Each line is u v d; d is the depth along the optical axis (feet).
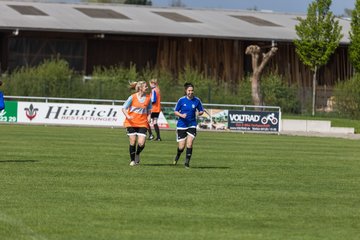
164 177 142.00
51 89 384.88
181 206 107.45
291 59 488.85
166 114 333.83
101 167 157.07
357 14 440.45
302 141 278.46
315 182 141.90
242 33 460.96
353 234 90.48
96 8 508.53
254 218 99.40
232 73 481.87
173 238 85.05
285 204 112.27
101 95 385.70
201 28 467.52
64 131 288.10
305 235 88.94
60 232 86.89
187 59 478.59
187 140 161.89
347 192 128.26
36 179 133.90
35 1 508.94
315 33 428.97
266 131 331.98
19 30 430.20
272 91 409.28
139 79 419.95
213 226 92.94
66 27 433.89
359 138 315.99
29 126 318.24
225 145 239.71
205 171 155.33
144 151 203.92
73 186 125.80
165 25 467.52
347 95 408.05
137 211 102.17
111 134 277.03
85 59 472.44
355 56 440.86
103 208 103.91
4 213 98.53
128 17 484.74
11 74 404.16
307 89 421.59
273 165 174.40
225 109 346.33
